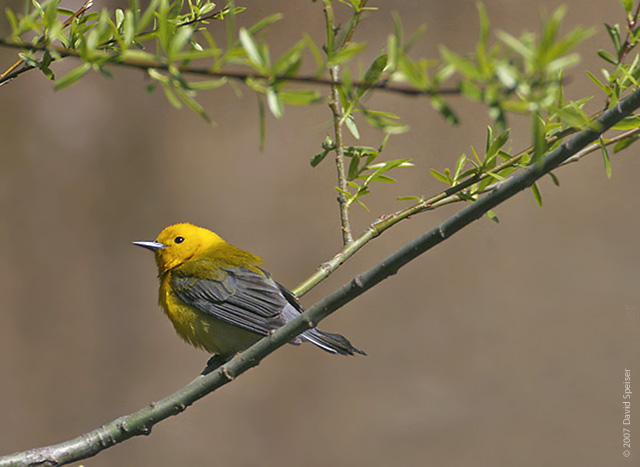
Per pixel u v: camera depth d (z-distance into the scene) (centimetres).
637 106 368
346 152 543
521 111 236
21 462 421
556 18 230
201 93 1742
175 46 275
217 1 1088
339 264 551
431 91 243
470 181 495
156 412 441
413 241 400
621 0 393
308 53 1598
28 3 397
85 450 436
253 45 267
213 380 442
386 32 1620
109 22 361
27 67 439
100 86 1736
